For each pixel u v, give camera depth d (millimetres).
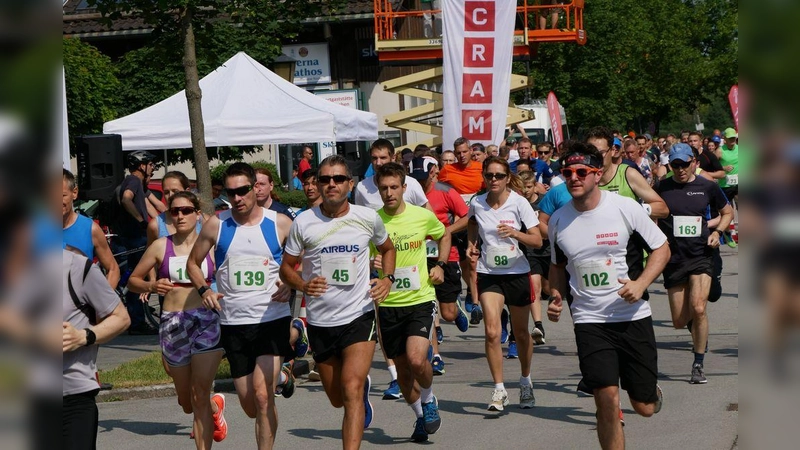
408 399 15219
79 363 8891
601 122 87188
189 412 14766
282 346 13203
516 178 18906
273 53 25578
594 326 11578
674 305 19094
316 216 12758
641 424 15641
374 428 16312
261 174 18000
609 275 11523
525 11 50781
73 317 8758
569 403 17656
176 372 14016
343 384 12539
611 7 86812
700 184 18922
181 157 49750
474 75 36625
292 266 12758
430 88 58531
